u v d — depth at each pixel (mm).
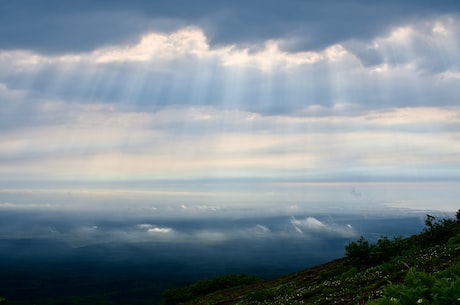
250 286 46000
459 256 21781
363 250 31422
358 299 19500
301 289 31375
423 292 12383
